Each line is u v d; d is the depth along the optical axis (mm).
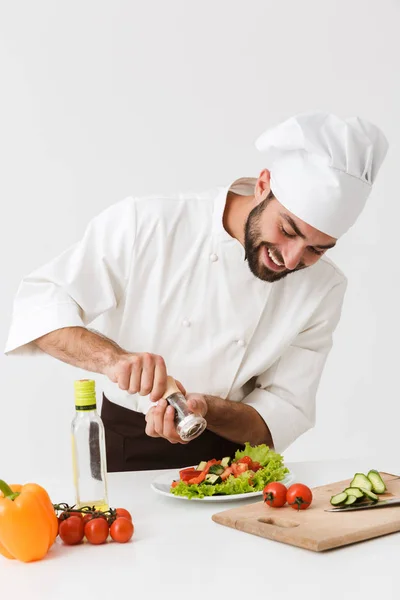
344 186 1735
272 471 1659
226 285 2012
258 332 2070
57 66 3195
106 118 3240
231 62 3297
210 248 2006
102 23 3205
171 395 1604
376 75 3414
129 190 3275
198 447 2055
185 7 3246
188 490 1577
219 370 2045
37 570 1230
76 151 3230
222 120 3314
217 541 1349
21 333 1875
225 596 1112
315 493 1586
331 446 3516
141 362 1634
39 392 3244
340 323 3500
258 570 1211
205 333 2031
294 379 2096
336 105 3404
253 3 3287
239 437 1971
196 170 3318
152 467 2072
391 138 3451
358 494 1485
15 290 3234
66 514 1363
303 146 1743
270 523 1416
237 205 2004
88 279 1957
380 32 3393
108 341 1812
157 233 1995
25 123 3197
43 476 1831
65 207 3240
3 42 3166
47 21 3176
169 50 3252
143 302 2018
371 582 1155
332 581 1162
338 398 3516
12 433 3248
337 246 3475
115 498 1638
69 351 1812
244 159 3348
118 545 1339
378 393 3516
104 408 2141
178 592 1129
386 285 3506
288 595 1113
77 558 1279
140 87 3250
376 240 3488
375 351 3518
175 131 3289
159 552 1298
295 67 3352
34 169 3213
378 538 1352
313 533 1309
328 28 3357
